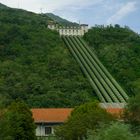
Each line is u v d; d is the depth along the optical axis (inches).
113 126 2906.0
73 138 4168.3
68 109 5949.8
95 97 7667.3
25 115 4512.8
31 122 4542.3
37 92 7573.8
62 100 7337.6
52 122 5664.4
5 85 7603.4
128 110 4212.6
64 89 7780.5
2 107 3769.7
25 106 4608.8
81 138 4124.0
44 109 5940.0
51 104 7229.3
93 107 4534.9
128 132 2893.7
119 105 7022.6
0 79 7785.4
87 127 4126.5
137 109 4188.0
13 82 7760.8
